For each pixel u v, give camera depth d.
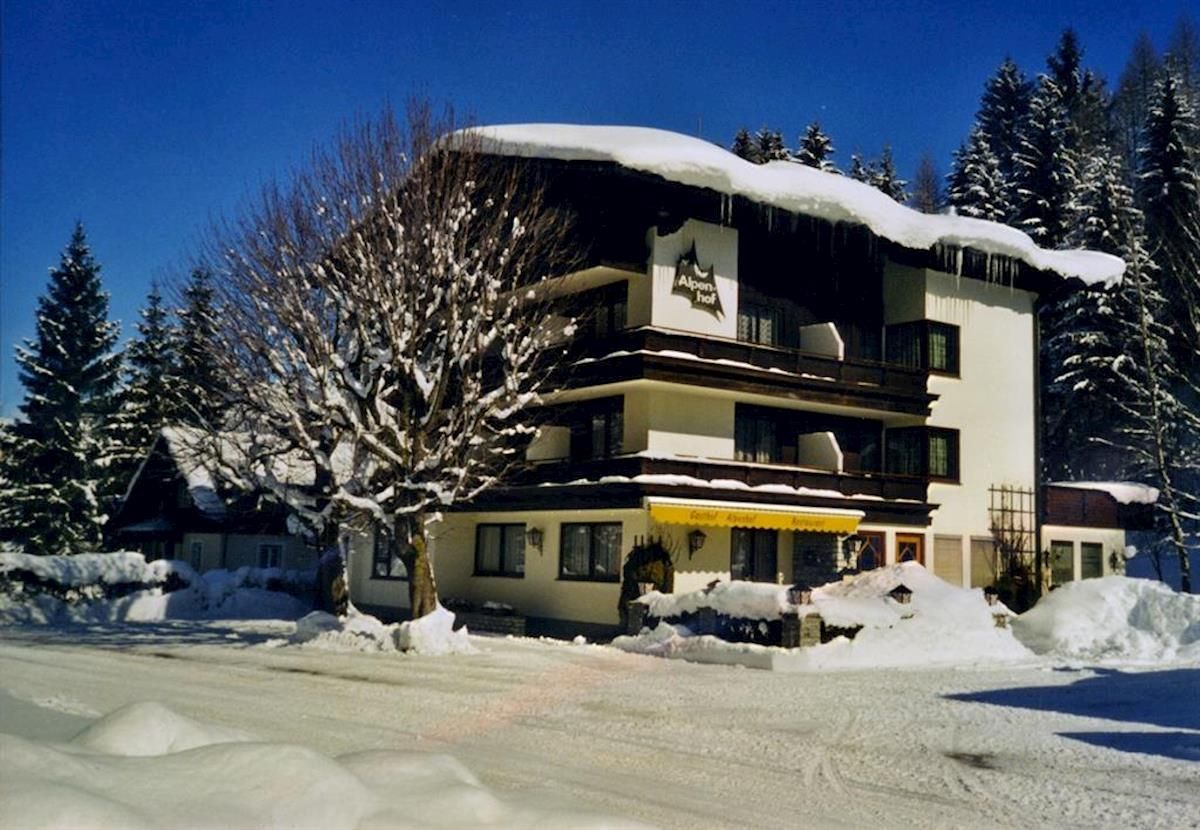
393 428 25.64
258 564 49.72
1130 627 29.00
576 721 15.46
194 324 29.66
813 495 33.25
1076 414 53.25
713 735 14.54
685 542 31.75
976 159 66.06
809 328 35.91
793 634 25.33
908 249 37.38
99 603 37.28
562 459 34.19
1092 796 11.12
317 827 6.29
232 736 8.34
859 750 13.64
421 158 27.66
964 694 19.34
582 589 32.81
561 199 31.66
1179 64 74.12
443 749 12.83
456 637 25.47
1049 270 40.38
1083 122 71.81
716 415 33.16
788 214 34.38
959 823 9.95
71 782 6.10
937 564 37.44
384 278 25.83
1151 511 44.12
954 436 38.34
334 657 23.97
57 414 51.50
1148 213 52.28
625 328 32.62
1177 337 49.53
